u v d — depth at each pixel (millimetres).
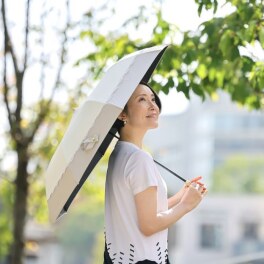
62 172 5738
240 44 8930
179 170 72812
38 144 14773
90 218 90312
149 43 10469
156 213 5637
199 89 9977
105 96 5559
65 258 91375
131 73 5594
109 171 5949
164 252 5797
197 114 73500
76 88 14273
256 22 8672
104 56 11227
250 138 74500
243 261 12320
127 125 5934
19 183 13891
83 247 91375
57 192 5852
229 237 65875
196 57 9367
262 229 66000
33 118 14297
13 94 14516
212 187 73812
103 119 5512
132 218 5730
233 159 74062
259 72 9008
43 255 43688
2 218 20062
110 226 5910
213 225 65938
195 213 66125
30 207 17969
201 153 73062
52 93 13812
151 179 5648
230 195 68875
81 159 5590
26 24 12945
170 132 72562
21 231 13789
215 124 74375
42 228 41750
